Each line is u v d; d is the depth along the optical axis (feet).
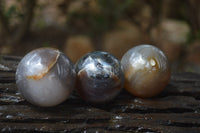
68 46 3.20
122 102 1.43
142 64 1.41
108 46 3.36
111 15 3.84
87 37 3.43
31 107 1.36
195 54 3.61
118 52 3.35
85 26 3.70
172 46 3.69
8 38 3.05
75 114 1.35
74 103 1.40
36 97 1.31
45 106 1.35
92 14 3.83
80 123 1.33
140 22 4.03
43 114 1.34
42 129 1.29
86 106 1.39
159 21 4.07
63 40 3.28
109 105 1.41
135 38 3.59
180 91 1.52
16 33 3.07
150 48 1.44
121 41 3.46
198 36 3.78
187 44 3.76
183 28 4.01
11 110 1.34
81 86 1.36
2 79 1.45
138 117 1.38
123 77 1.39
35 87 1.30
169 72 1.43
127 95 1.47
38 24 3.37
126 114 1.39
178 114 1.41
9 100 1.37
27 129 1.29
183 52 3.70
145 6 4.12
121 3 3.85
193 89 1.54
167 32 3.92
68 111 1.36
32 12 3.03
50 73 1.30
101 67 1.36
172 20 4.22
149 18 4.07
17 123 1.30
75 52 3.19
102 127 1.33
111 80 1.36
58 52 1.35
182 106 1.43
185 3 4.06
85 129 1.31
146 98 1.46
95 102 1.39
